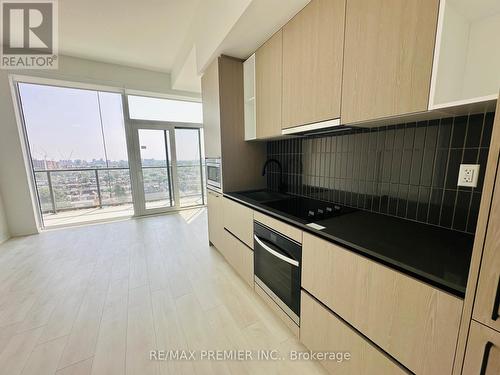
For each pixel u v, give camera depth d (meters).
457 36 0.84
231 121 2.32
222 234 2.51
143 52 3.40
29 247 2.97
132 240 3.22
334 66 1.23
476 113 0.99
